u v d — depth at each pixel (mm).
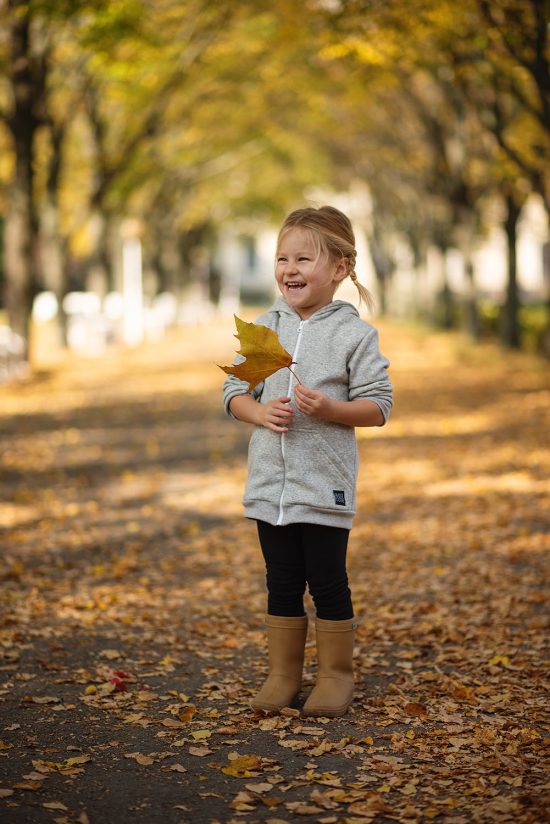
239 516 10617
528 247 76125
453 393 22891
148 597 7316
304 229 4832
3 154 30297
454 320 45125
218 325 59062
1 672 5551
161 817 3740
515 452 14453
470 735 4551
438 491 11766
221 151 44344
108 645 6125
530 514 10141
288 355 4578
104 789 3988
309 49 30391
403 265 58281
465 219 33719
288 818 3734
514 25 17156
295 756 4348
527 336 33969
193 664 5777
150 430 17812
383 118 37719
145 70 27688
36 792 3930
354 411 4637
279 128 45781
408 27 19266
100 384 25359
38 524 10031
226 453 15266
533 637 6148
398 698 5102
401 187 47062
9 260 25609
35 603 6984
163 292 60656
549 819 3578
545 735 4520
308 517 4688
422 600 7211
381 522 10164
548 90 18047
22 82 24297
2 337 25062
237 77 34344
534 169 24547
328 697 4859
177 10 26203
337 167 53438
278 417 4633
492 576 7793
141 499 11555
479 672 5531
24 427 17734
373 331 4812
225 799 3908
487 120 24641
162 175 43156
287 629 4992
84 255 53750
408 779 4074
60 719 4816
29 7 19578
